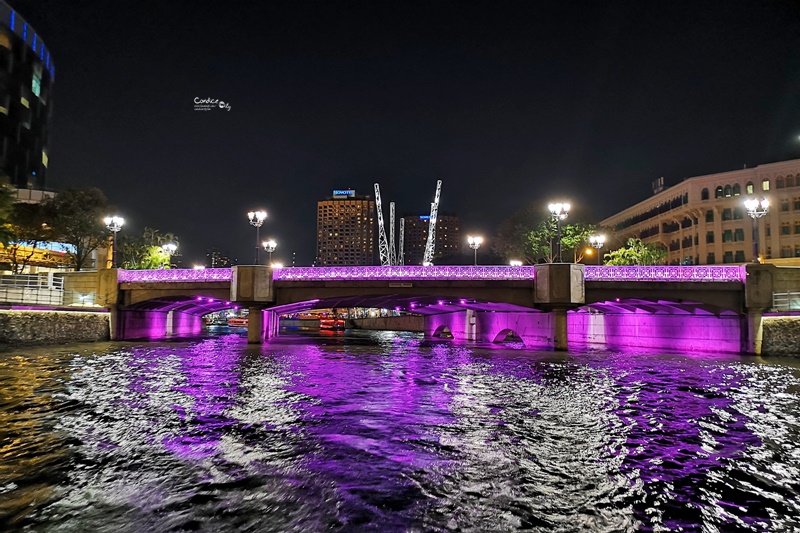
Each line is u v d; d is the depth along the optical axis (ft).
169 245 250.16
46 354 110.32
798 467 33.68
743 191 247.09
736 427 45.19
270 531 23.44
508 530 23.89
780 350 122.83
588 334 193.47
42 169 367.66
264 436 40.52
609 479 31.04
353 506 26.48
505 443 39.09
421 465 33.42
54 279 162.09
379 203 488.44
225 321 500.74
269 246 171.12
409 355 126.93
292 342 177.78
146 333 189.67
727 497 28.30
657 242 292.61
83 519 24.50
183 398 57.21
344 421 46.42
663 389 68.03
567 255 237.86
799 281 126.31
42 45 367.86
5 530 23.20
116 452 35.42
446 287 141.79
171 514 25.18
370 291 144.97
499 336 185.78
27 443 37.47
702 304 133.08
